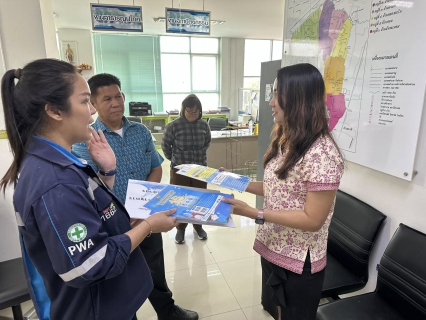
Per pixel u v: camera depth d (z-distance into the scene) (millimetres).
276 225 1178
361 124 1510
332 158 1003
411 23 1181
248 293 2047
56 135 750
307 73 1008
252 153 4957
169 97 8125
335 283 1505
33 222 676
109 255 733
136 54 7477
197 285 2135
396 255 1280
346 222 1609
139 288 949
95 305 826
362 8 1444
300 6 2025
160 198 1087
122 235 814
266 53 8672
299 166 1041
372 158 1455
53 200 659
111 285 857
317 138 1021
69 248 661
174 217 947
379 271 1356
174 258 2488
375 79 1394
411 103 1217
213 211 998
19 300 1411
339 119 1677
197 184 2904
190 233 2932
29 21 1839
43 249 743
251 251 2592
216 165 4816
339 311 1277
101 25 3684
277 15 5418
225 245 2697
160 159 1702
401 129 1278
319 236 1133
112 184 1188
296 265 1129
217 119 6188
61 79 703
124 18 3744
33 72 692
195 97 2838
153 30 6898
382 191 1474
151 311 1875
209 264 2398
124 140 1477
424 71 1147
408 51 1206
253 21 5945
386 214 1461
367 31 1424
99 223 745
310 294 1162
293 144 1043
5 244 1933
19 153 740
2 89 715
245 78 8617
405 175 1282
